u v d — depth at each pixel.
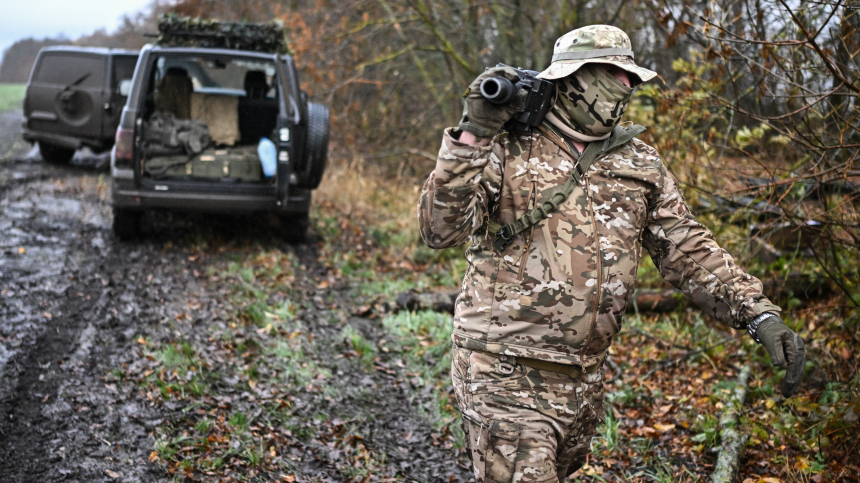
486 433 2.00
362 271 6.23
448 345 4.74
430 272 6.53
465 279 2.12
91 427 3.27
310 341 4.66
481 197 1.99
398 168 10.41
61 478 2.89
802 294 4.73
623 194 2.03
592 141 2.04
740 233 4.76
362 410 3.91
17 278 5.00
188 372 3.86
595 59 1.94
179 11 14.16
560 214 1.98
